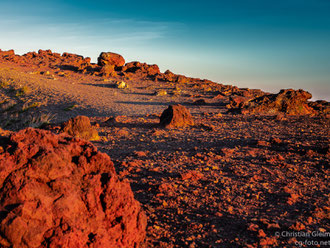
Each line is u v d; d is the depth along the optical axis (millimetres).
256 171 6672
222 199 5102
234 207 4789
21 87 35094
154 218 4441
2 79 38688
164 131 13086
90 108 28359
